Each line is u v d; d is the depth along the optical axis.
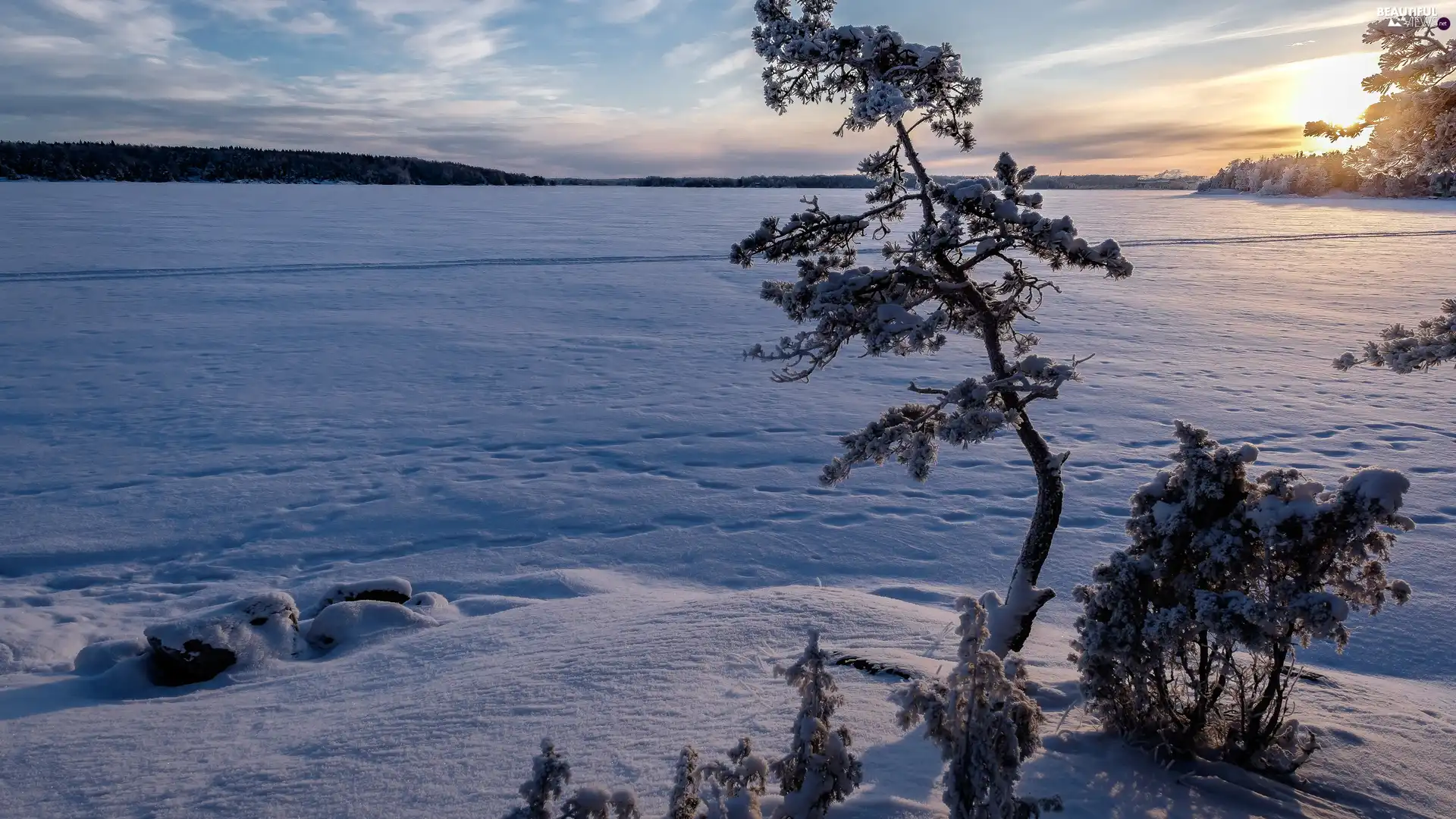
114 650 5.78
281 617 6.06
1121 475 11.03
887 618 5.33
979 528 9.32
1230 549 3.48
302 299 27.45
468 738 3.86
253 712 4.71
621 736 3.74
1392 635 6.53
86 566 8.48
